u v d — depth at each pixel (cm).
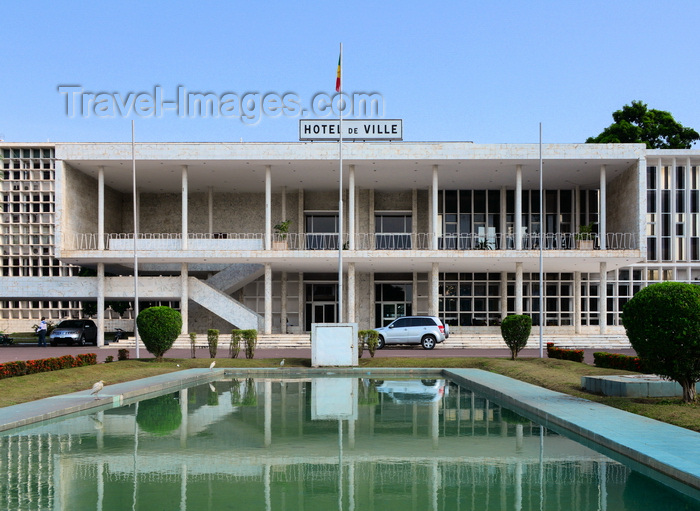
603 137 5609
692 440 1009
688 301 1309
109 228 4403
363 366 2592
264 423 1297
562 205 4519
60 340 3884
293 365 2659
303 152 3647
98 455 1005
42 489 812
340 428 1239
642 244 3672
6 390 1617
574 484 831
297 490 812
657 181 4347
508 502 757
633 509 728
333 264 3997
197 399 1684
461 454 1009
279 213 4584
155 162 3697
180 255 3722
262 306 4553
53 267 4956
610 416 1252
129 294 3828
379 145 3638
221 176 4075
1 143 4978
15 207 5022
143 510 726
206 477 872
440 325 3497
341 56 3052
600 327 3834
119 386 1817
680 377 1359
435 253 3725
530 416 1384
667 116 5612
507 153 3644
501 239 4453
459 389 1928
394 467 927
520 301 3856
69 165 3797
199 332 4525
